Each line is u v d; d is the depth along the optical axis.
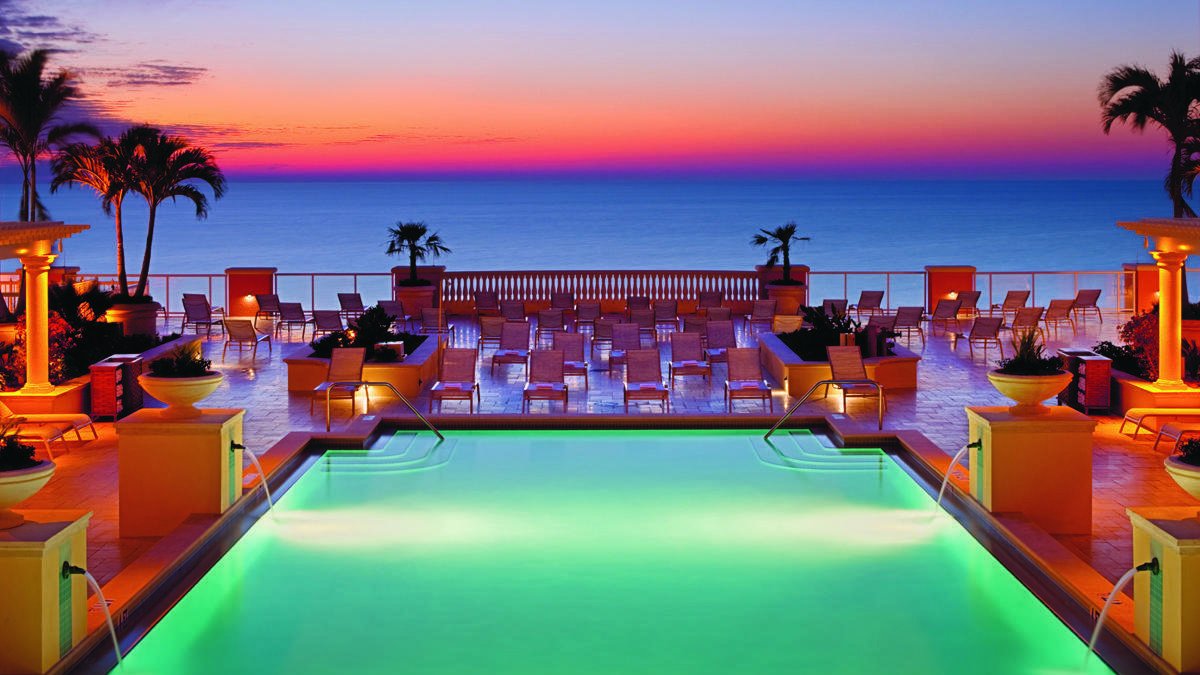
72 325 16.05
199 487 8.97
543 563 8.55
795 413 12.96
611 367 16.81
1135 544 6.45
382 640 7.12
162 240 82.81
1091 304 23.08
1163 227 12.34
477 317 24.62
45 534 6.01
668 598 7.85
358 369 14.59
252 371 17.61
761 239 26.03
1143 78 21.17
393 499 10.23
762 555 8.70
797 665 6.75
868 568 8.38
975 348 20.05
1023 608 7.58
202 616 7.46
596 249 78.81
